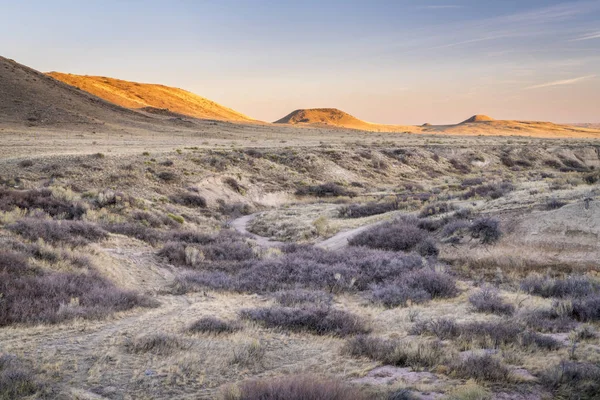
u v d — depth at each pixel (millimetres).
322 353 8633
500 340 8469
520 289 14180
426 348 7895
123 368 7410
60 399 6160
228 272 18750
